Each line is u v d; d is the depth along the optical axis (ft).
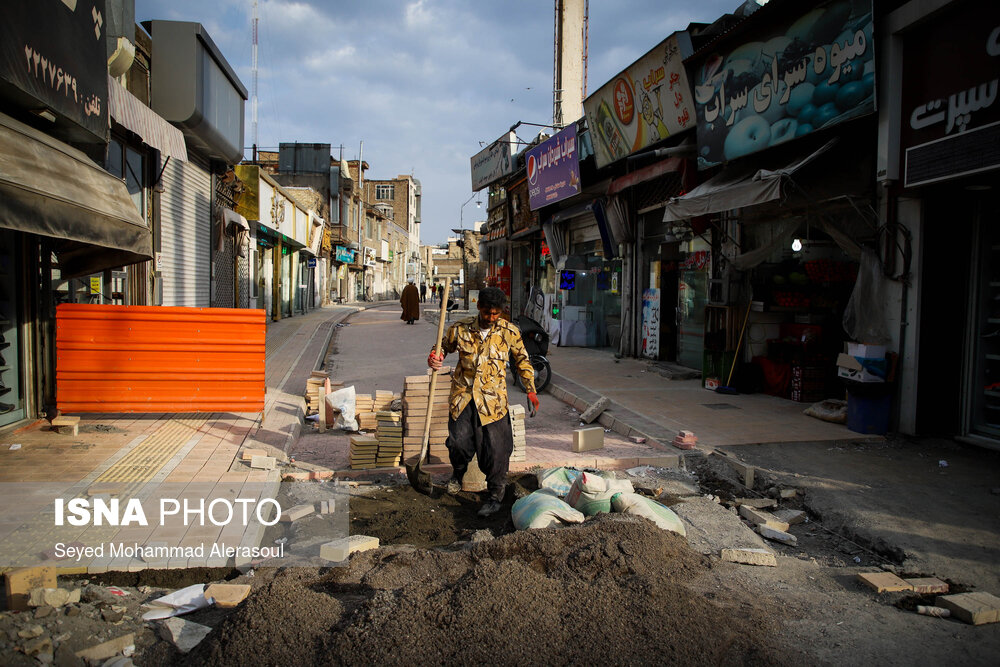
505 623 8.46
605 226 44.14
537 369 30.68
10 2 15.96
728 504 15.55
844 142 23.39
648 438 20.71
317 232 99.04
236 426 21.45
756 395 28.71
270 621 8.55
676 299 38.32
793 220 26.63
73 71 19.49
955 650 9.06
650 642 8.34
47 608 9.26
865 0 20.56
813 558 12.81
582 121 45.14
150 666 8.29
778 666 8.34
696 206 26.03
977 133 17.54
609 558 10.43
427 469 17.24
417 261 249.75
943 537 13.25
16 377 20.57
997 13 17.19
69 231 16.63
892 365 21.47
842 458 18.88
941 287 20.93
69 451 17.79
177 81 33.83
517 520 13.12
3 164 14.99
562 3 61.62
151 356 20.85
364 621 8.54
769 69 25.21
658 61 32.83
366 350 46.52
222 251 47.14
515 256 73.67
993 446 19.66
